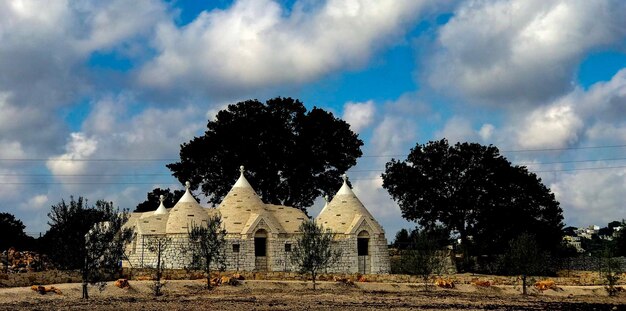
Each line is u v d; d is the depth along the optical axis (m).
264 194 131.50
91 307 53.81
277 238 93.06
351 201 99.25
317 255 76.06
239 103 132.25
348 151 135.38
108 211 62.59
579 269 113.75
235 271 86.12
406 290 77.88
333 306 57.59
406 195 123.81
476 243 120.56
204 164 129.50
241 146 127.12
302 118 132.75
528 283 85.81
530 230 114.31
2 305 55.19
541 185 120.31
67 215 60.59
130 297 63.56
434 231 106.62
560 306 63.28
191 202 93.69
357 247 95.31
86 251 60.22
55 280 71.06
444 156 122.38
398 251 116.19
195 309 53.34
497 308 59.75
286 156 129.88
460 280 87.12
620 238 145.00
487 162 119.25
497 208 115.88
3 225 118.75
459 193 119.81
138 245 90.25
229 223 92.75
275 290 72.62
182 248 88.25
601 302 68.81
